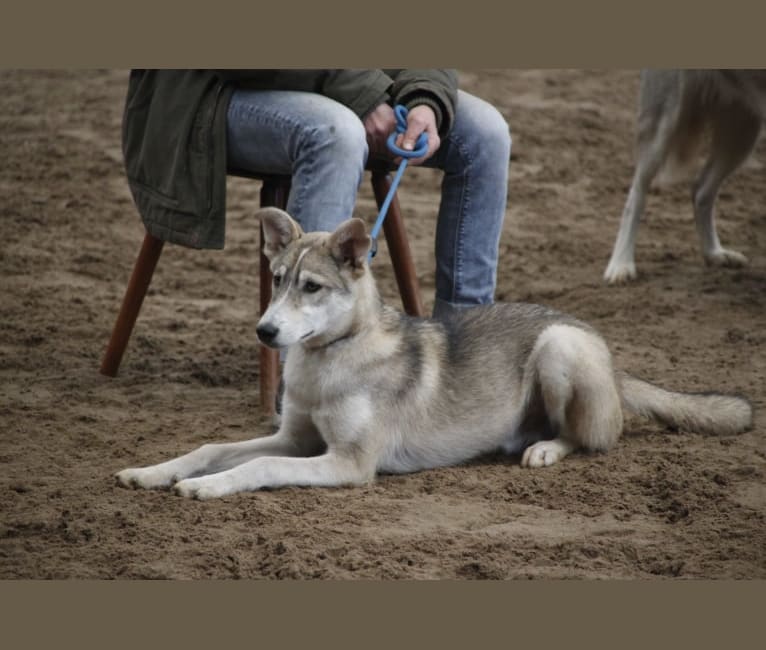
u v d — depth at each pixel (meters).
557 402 9.46
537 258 16.59
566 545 7.48
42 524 7.68
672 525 7.93
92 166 19.97
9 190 18.66
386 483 8.89
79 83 25.05
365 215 18.55
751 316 13.66
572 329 9.65
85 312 13.66
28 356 11.98
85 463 9.04
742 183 20.52
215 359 12.16
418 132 10.33
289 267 8.73
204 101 10.25
